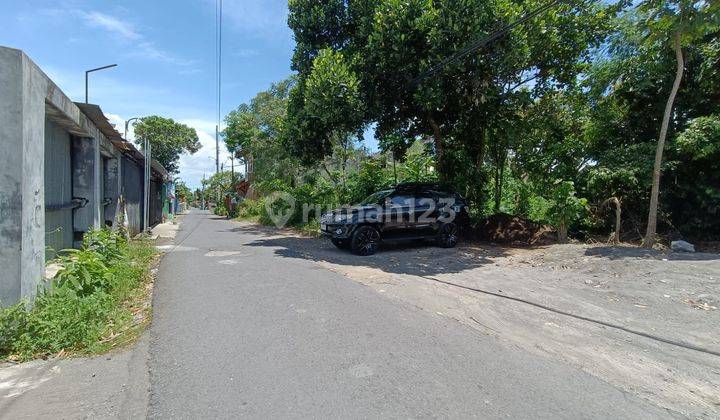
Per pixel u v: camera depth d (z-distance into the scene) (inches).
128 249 379.6
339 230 420.8
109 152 407.8
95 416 119.4
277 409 120.8
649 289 258.1
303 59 517.0
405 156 654.5
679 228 432.5
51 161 283.1
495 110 491.5
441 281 294.0
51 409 123.2
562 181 471.8
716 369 155.1
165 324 197.0
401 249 458.9
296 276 301.4
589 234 465.7
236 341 173.8
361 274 313.4
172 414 119.0
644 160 414.0
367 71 456.8
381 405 123.2
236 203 1371.8
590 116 497.7
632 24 436.1
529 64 471.8
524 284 285.4
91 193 339.9
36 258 197.3
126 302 238.8
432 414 118.4
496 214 530.9
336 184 745.0
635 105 467.2
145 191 626.8
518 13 395.9
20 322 168.4
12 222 178.2
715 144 371.6
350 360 154.9
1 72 176.6
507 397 129.5
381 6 431.2
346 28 513.7
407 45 435.8
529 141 507.5
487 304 235.9
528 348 171.6
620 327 199.3
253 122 963.3
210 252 436.1
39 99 203.6
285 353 161.2
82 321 179.0
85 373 148.0
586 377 145.7
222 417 116.9
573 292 263.4
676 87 347.6
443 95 452.4
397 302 235.1
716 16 308.3
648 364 158.7
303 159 522.6
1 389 136.0
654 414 122.2
